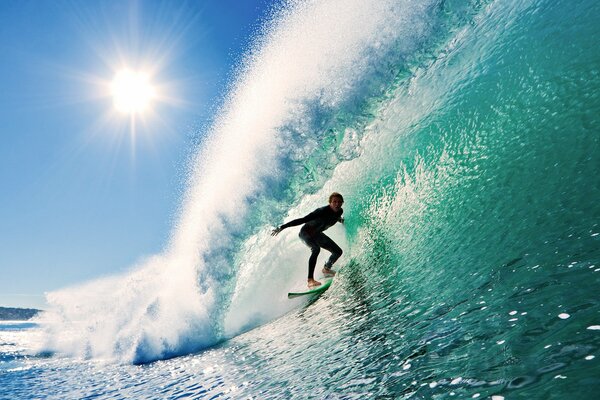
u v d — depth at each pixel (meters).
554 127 2.83
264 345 3.64
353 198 5.46
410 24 4.93
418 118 4.62
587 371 1.08
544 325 1.41
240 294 5.26
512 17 4.10
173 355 4.80
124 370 4.39
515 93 3.46
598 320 1.26
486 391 1.23
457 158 3.76
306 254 5.63
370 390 1.64
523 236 2.25
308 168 5.33
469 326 1.75
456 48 4.62
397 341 2.07
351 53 5.23
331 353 2.45
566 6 3.46
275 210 5.39
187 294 5.21
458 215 3.20
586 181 2.21
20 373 5.00
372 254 4.38
